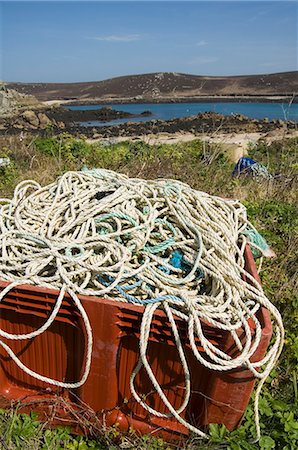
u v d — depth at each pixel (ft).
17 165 22.11
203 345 5.41
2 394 7.11
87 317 5.75
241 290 6.27
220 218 7.93
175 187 8.16
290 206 15.67
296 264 11.84
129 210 7.44
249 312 5.88
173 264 6.97
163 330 5.76
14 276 6.35
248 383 5.81
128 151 26.12
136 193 7.85
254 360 5.71
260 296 6.28
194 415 6.56
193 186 17.70
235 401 6.02
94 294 5.89
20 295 6.08
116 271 6.45
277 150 28.94
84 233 7.00
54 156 24.27
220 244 6.95
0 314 6.53
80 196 7.89
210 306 5.79
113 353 6.03
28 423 6.82
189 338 5.40
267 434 6.56
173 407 6.59
